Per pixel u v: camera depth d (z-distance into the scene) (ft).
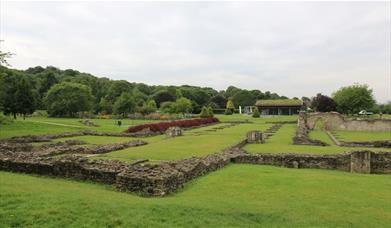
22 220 31.76
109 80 554.87
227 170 68.18
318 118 202.69
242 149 99.50
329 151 96.89
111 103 377.71
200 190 49.96
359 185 56.44
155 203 39.52
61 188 45.73
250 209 39.86
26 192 39.96
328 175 65.82
